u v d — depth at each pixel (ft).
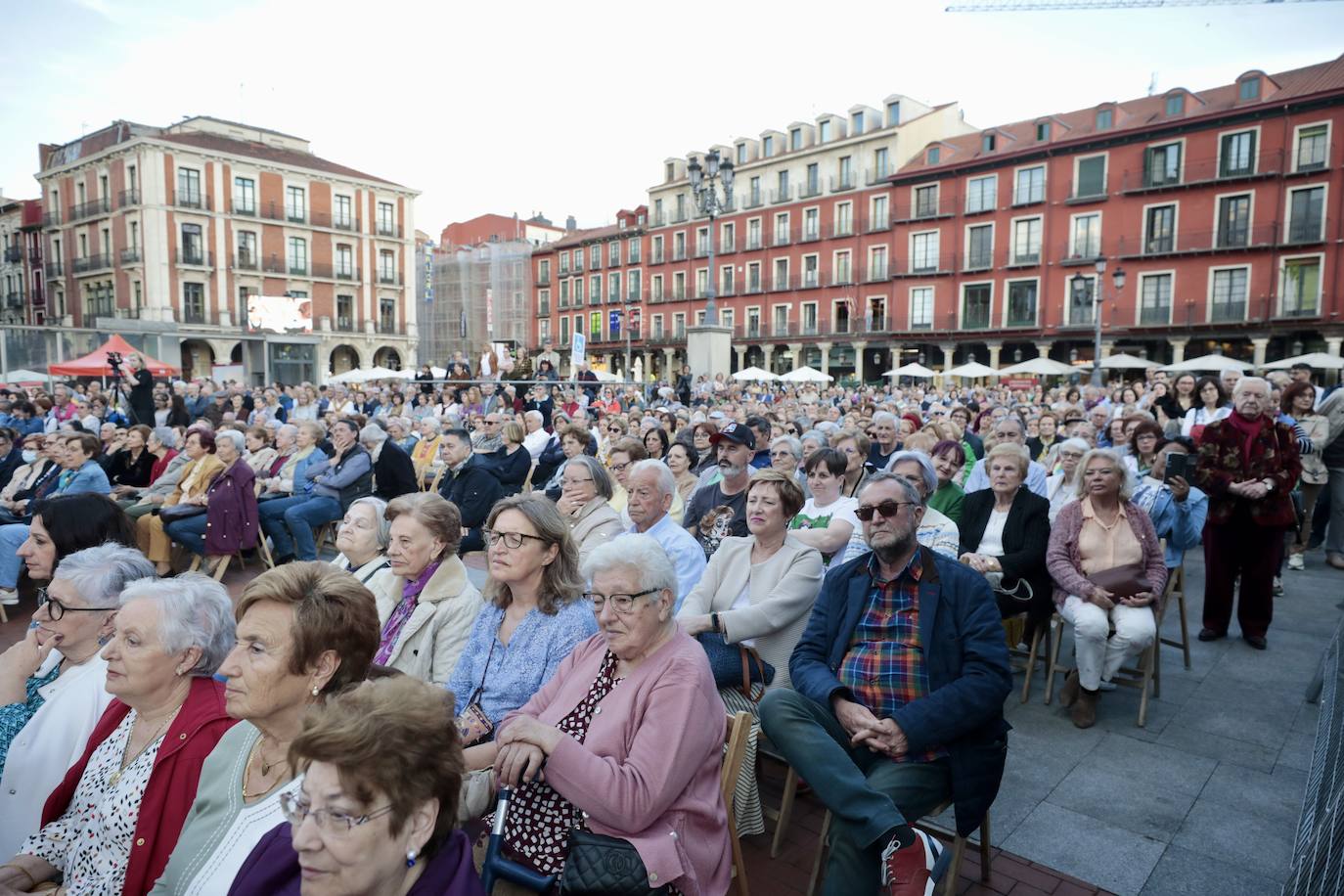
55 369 69.15
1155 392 41.11
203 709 7.30
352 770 4.64
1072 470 18.70
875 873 8.23
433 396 59.52
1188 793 11.64
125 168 129.59
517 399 49.62
